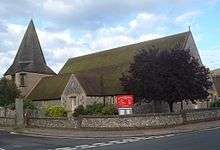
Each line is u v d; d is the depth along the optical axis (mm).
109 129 32281
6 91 52062
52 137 28234
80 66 59312
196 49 48500
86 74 48031
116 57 53656
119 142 23000
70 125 34312
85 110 38531
